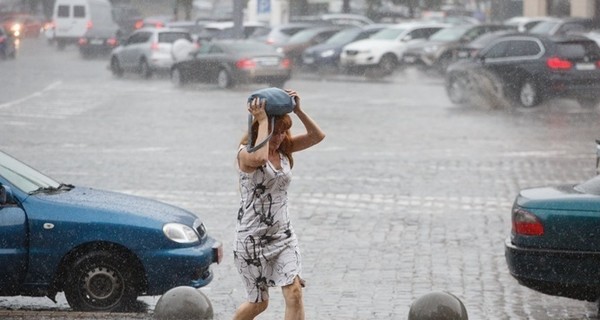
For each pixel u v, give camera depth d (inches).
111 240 676.1
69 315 660.1
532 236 669.9
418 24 3127.5
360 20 4087.1
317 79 2999.5
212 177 1300.4
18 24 4589.1
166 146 1569.9
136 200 720.3
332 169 1365.7
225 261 888.3
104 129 1769.2
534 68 2053.4
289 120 517.3
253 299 529.7
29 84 2723.9
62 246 673.6
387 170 1357.0
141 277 684.1
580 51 2055.9
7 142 1598.2
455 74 2159.2
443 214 1090.7
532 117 1930.4
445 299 581.9
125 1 5506.9
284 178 514.9
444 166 1387.8
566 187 709.9
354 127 1798.7
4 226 669.9
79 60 3779.5
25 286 675.4
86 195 709.9
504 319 709.9
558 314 726.5
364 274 843.4
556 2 3887.8
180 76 2726.4
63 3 4345.5
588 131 1722.4
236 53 2628.0
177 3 4596.5
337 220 1061.8
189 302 602.2
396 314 715.4
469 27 3004.4
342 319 698.8
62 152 1501.0
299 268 525.0
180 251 682.8
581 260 658.8
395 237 984.3
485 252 924.0
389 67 2987.2
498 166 1385.3
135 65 3002.0
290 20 4084.6
